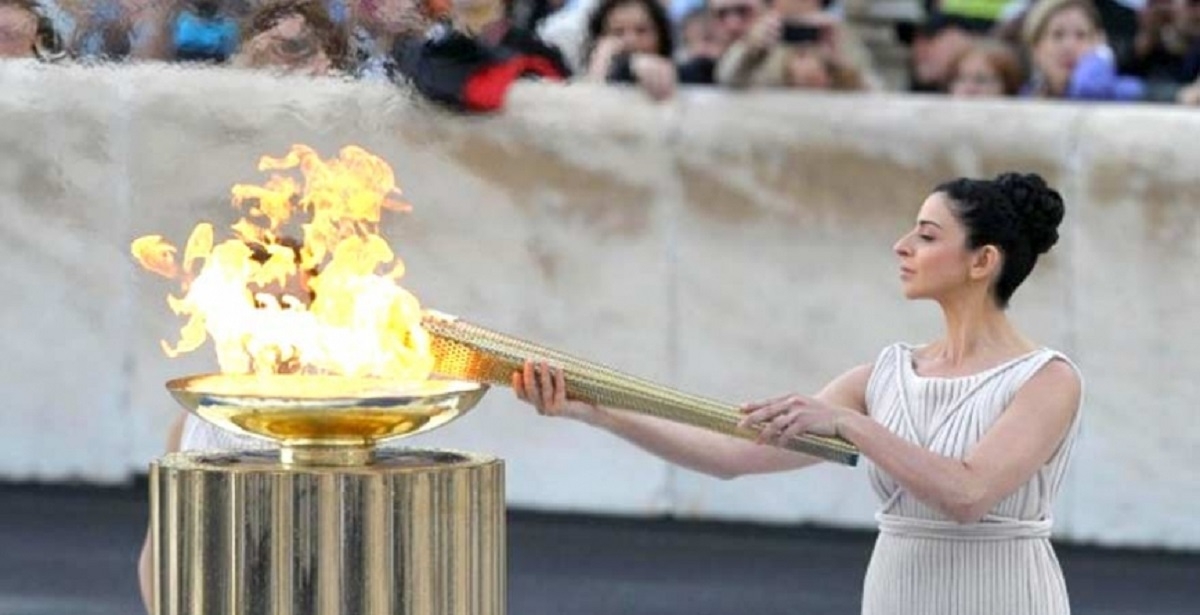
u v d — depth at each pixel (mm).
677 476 28219
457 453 13148
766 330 27359
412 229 27359
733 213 27344
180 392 12688
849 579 26656
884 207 27047
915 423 15312
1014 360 15281
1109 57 27609
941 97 27359
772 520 28047
